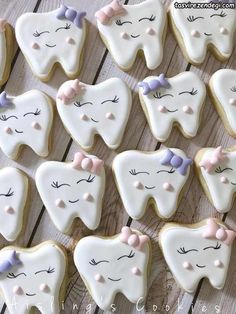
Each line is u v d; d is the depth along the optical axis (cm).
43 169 28
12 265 28
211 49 29
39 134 29
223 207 28
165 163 28
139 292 28
